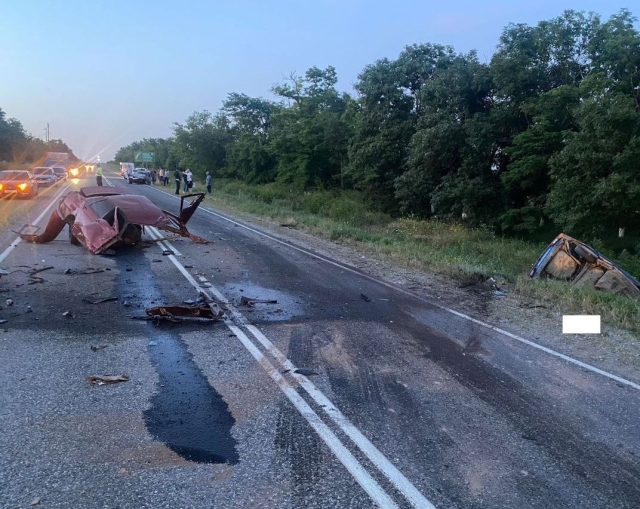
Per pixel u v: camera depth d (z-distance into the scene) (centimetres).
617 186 1762
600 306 912
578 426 470
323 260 1379
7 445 401
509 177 2409
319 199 3203
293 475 373
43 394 493
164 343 652
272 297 926
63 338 655
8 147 7269
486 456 411
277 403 491
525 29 2472
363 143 3266
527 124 2566
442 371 593
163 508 332
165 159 9369
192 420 452
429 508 341
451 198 2633
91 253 1266
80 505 332
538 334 762
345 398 508
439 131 2583
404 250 1570
